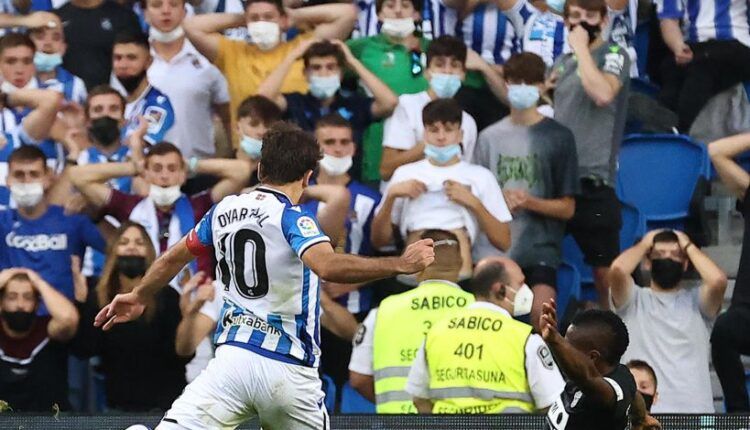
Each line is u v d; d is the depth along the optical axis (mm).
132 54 34438
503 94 34875
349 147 32500
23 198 32281
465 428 25547
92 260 33031
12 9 35375
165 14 34500
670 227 35250
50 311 31125
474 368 26703
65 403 31469
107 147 33688
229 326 19156
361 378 29703
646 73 38250
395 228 32375
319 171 32656
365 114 33969
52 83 35062
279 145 19234
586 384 18562
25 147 32250
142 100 34531
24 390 31219
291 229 18562
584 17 34188
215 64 34844
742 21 36656
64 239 32469
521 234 32625
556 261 32781
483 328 26875
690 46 36844
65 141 34188
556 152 32938
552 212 32719
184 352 30797
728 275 34406
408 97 33844
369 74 33750
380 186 33875
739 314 30453
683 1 37125
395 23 34344
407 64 34344
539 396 26484
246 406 19000
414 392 27406
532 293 29641
